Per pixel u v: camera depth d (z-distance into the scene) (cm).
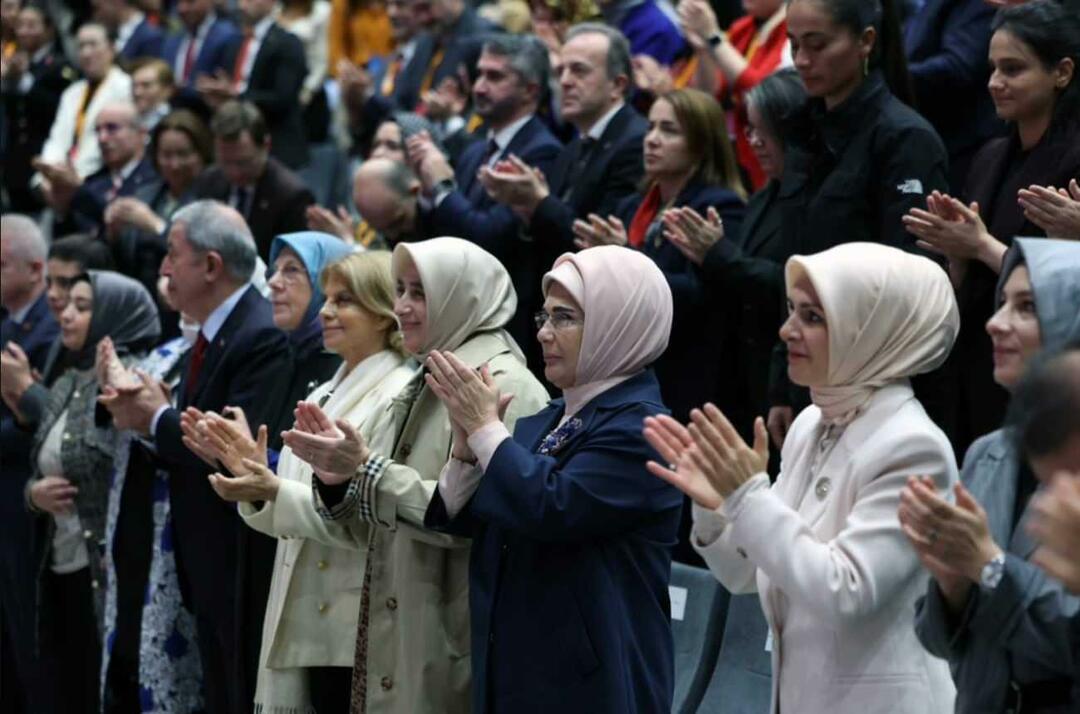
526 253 1645
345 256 1323
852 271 933
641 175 1664
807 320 942
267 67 2506
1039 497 766
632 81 1759
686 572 1345
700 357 1490
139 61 2534
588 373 1073
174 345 1603
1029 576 800
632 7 2008
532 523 1027
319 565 1255
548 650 1049
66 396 1648
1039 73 1264
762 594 966
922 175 1338
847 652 914
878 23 1380
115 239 2034
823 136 1373
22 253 1900
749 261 1412
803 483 963
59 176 2295
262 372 1460
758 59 1792
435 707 1160
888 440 921
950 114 1545
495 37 1817
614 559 1063
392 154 1956
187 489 1452
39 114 2720
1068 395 759
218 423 1238
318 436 1149
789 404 1368
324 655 1243
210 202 1534
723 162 1557
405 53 2464
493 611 1074
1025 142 1293
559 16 2067
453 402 1062
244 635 1398
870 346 931
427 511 1095
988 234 1235
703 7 1748
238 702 1400
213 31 2662
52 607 1647
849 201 1354
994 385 1291
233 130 1958
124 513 1514
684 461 916
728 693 1291
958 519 805
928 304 941
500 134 1827
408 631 1166
